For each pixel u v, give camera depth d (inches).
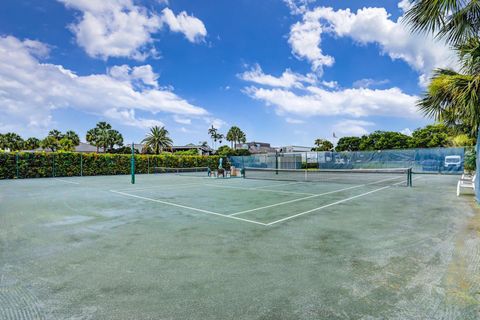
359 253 149.9
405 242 169.6
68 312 91.4
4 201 362.0
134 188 535.8
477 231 195.0
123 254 152.5
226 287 109.7
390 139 1753.2
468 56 231.1
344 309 91.8
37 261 142.4
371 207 300.5
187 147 3051.2
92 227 217.2
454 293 102.8
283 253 151.3
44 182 687.7
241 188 529.0
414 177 776.3
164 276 121.5
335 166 1157.7
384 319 85.5
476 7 179.6
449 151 903.7
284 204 326.6
